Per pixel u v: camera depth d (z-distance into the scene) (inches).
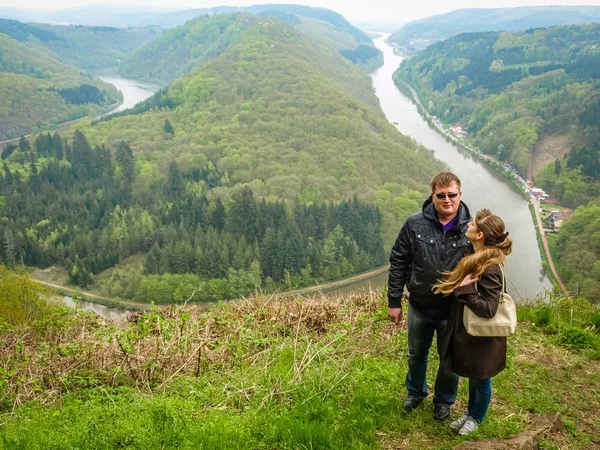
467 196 3501.5
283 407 164.4
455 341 144.7
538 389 191.2
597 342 239.1
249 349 235.1
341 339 232.2
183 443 136.2
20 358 229.3
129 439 140.3
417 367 163.2
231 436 142.6
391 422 157.8
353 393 174.4
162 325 245.4
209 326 251.1
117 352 218.7
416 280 150.6
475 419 153.3
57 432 144.3
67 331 267.6
